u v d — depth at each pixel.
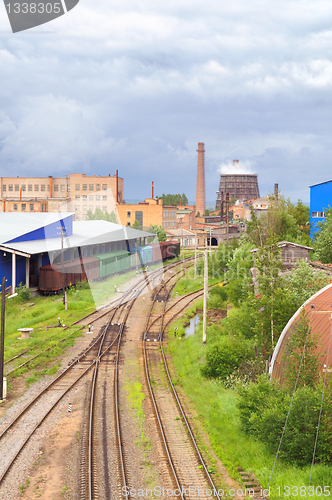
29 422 18.42
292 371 17.38
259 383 18.55
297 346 17.80
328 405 15.44
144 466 14.96
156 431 17.73
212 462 15.42
